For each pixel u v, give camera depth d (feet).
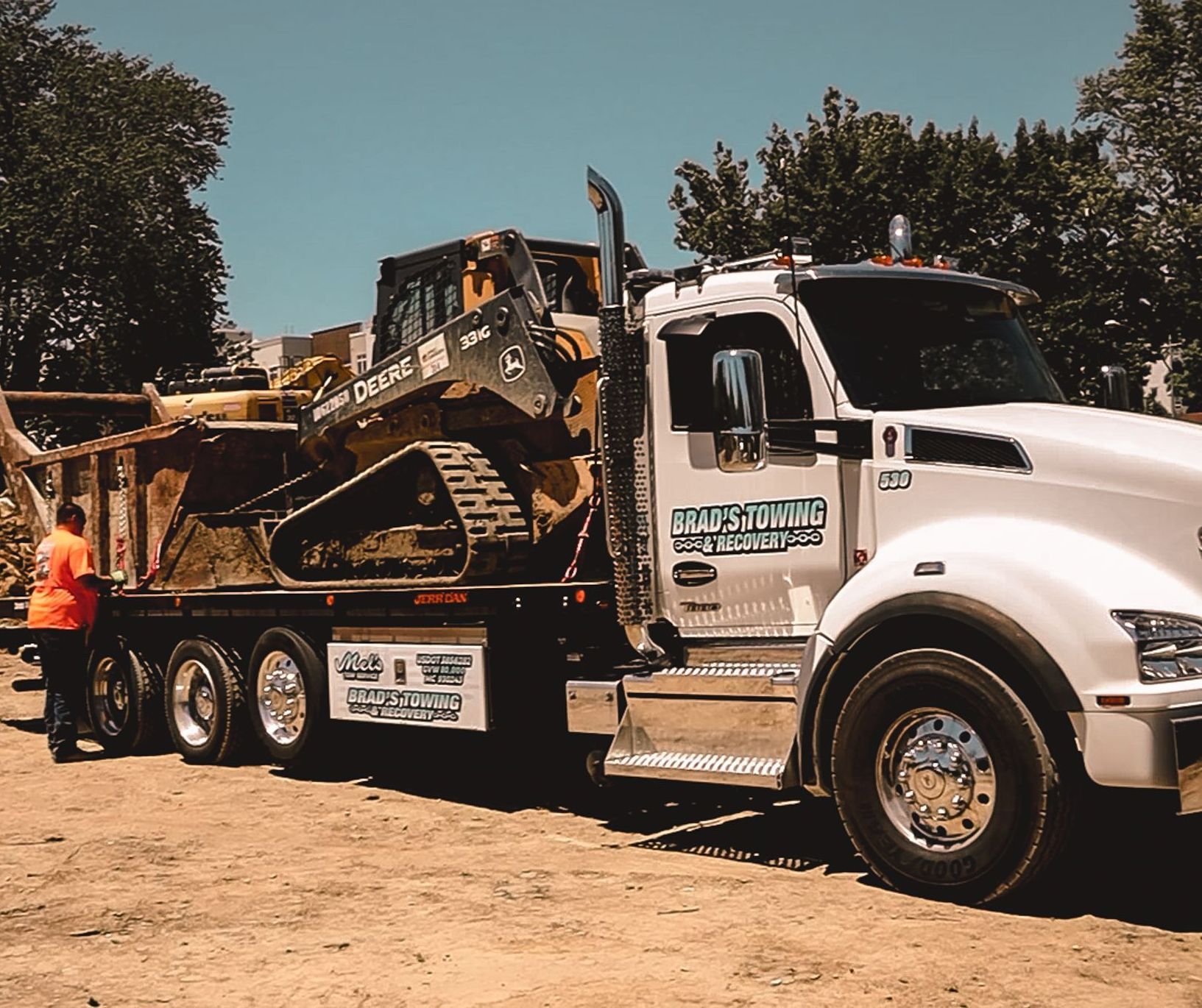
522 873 22.63
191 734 36.22
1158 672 18.43
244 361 168.04
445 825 27.09
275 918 20.34
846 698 21.49
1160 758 18.11
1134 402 26.94
